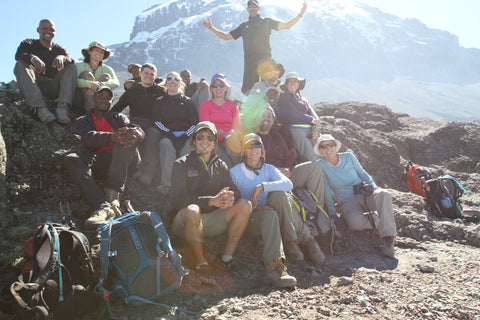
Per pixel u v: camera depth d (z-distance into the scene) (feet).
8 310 9.83
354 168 17.74
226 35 26.21
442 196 20.07
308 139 20.66
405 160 26.81
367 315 10.78
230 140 17.43
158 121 18.22
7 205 13.80
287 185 14.35
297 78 21.11
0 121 16.20
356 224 16.65
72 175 14.26
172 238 14.38
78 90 21.07
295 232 14.01
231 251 13.09
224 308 10.96
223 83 18.97
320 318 10.53
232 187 14.07
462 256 15.44
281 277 12.33
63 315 9.94
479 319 10.51
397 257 15.49
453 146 29.89
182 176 13.25
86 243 11.65
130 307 10.91
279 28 25.48
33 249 10.41
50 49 20.89
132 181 16.97
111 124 16.05
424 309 11.00
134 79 23.81
